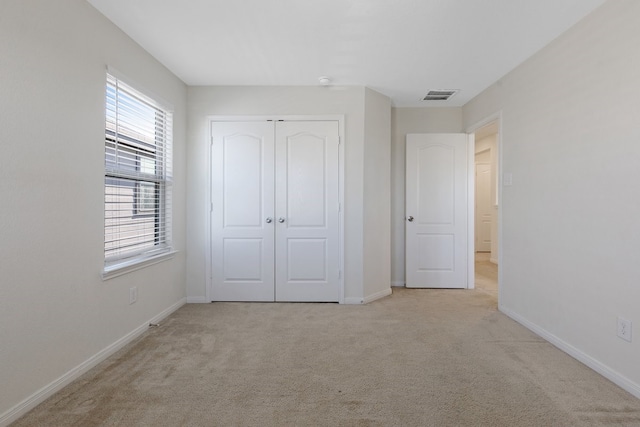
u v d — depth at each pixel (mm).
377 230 3764
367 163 3623
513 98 3080
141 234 2873
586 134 2205
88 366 2096
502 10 2162
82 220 2059
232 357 2285
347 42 2607
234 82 3469
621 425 1576
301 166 3582
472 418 1628
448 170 4199
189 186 3576
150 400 1771
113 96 2424
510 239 3119
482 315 3182
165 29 2430
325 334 2705
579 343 2260
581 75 2250
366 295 3619
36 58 1729
